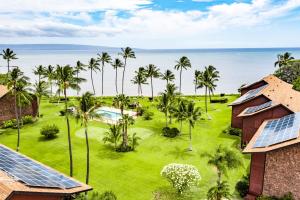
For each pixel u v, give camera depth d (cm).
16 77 6456
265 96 5906
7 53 12062
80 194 3269
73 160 5300
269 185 3453
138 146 5969
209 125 7300
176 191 4106
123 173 4731
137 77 11838
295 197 3319
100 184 4381
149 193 4094
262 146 3488
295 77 9256
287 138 3325
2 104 7650
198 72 11012
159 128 7144
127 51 12138
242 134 5428
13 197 2080
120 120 5975
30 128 7356
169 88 7925
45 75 12106
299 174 3250
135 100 10875
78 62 12350
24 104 7769
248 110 5722
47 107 9675
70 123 7631
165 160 5231
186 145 5950
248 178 4106
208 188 4144
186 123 7494
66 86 4850
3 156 2866
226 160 3528
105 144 6100
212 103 10238
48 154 5628
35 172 2612
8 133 6988
